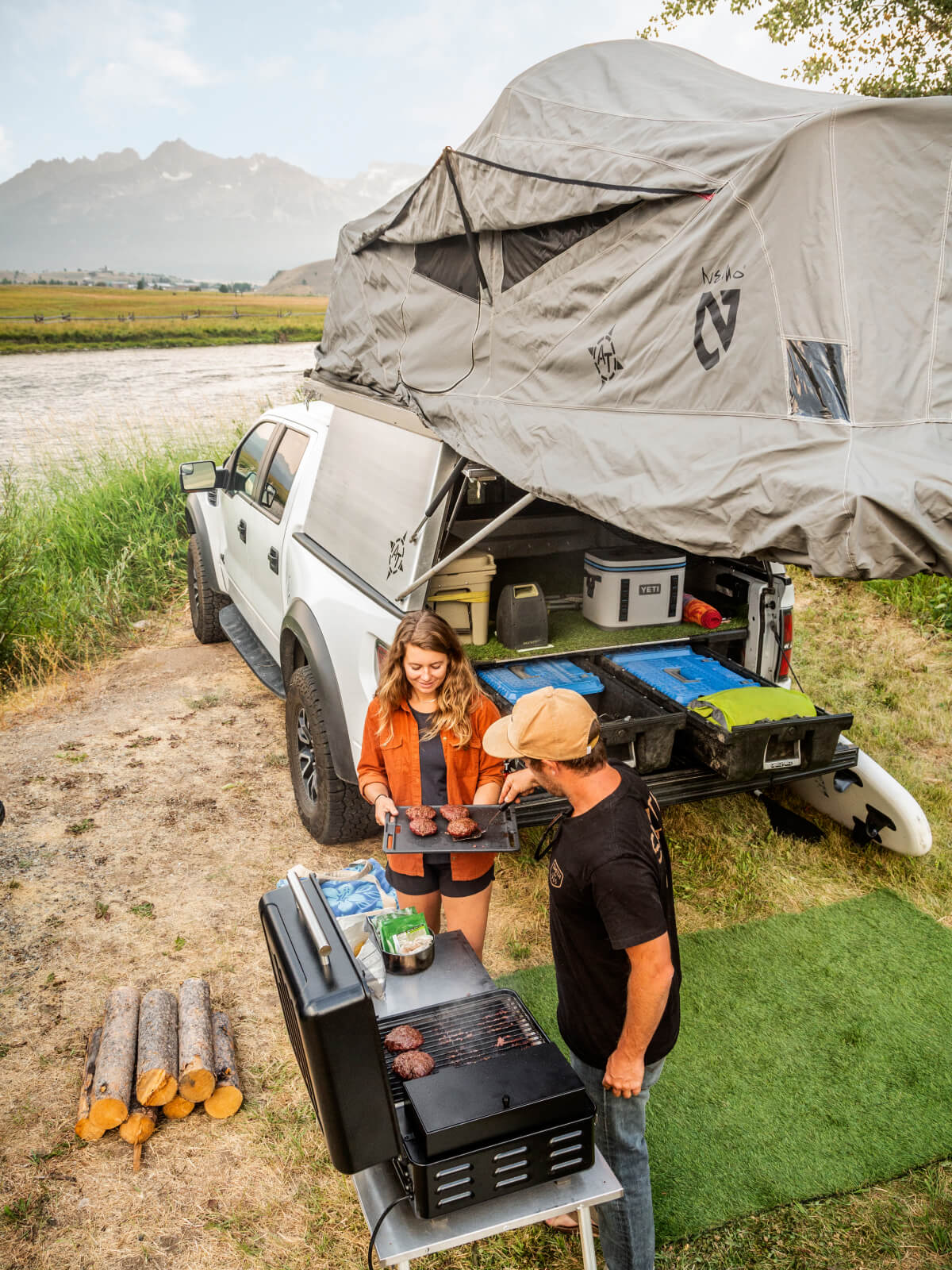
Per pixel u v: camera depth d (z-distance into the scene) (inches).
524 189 123.6
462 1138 66.3
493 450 122.8
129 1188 103.9
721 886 160.2
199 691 255.8
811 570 83.0
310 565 173.3
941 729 219.5
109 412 660.1
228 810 189.9
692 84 117.3
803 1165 105.9
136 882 163.8
